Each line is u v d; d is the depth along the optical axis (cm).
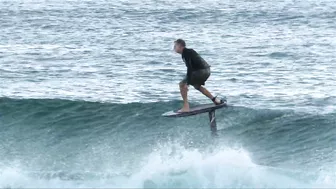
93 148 6166
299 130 6694
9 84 9406
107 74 10100
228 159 5272
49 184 5191
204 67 5353
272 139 6488
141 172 5203
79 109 7306
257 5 19912
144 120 7019
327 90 8894
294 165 5669
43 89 9106
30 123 6988
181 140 6366
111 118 7088
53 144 6322
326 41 13175
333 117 7044
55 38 14100
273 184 5022
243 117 6981
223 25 16012
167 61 11088
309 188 5019
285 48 12375
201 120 6812
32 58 11581
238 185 4991
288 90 8944
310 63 10919
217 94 8769
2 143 6344
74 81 9619
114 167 5575
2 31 15150
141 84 9375
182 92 5422
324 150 6125
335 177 5238
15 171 5456
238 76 9925
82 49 12550
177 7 19562
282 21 16575
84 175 5328
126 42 13400
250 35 14325
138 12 18625
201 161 5238
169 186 5000
